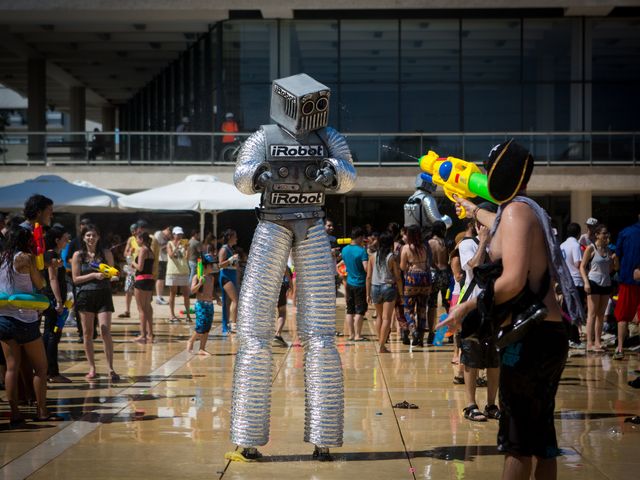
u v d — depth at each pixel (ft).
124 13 107.34
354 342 54.49
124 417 30.30
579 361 45.39
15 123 200.44
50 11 106.73
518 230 16.71
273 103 24.52
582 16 107.04
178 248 66.59
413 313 52.60
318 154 24.11
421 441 26.76
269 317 24.20
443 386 37.40
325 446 24.20
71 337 55.77
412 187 100.07
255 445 24.06
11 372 28.96
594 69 107.24
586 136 102.17
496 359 29.09
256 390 24.06
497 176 17.15
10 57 136.26
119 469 23.39
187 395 34.76
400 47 107.34
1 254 29.09
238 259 58.49
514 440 16.74
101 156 102.06
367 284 52.21
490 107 107.55
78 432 27.91
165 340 54.60
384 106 107.55
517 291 16.46
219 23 108.47
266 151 24.00
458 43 107.34
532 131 107.24
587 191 103.14
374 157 102.63
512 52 107.34
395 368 42.88
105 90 163.02
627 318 45.91
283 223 24.09
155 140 102.47
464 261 33.71
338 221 105.60
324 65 107.76
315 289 24.31
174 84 132.98
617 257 46.47
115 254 94.63
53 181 75.41
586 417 30.63
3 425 29.01
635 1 103.30
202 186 72.95
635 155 101.60
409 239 51.78
